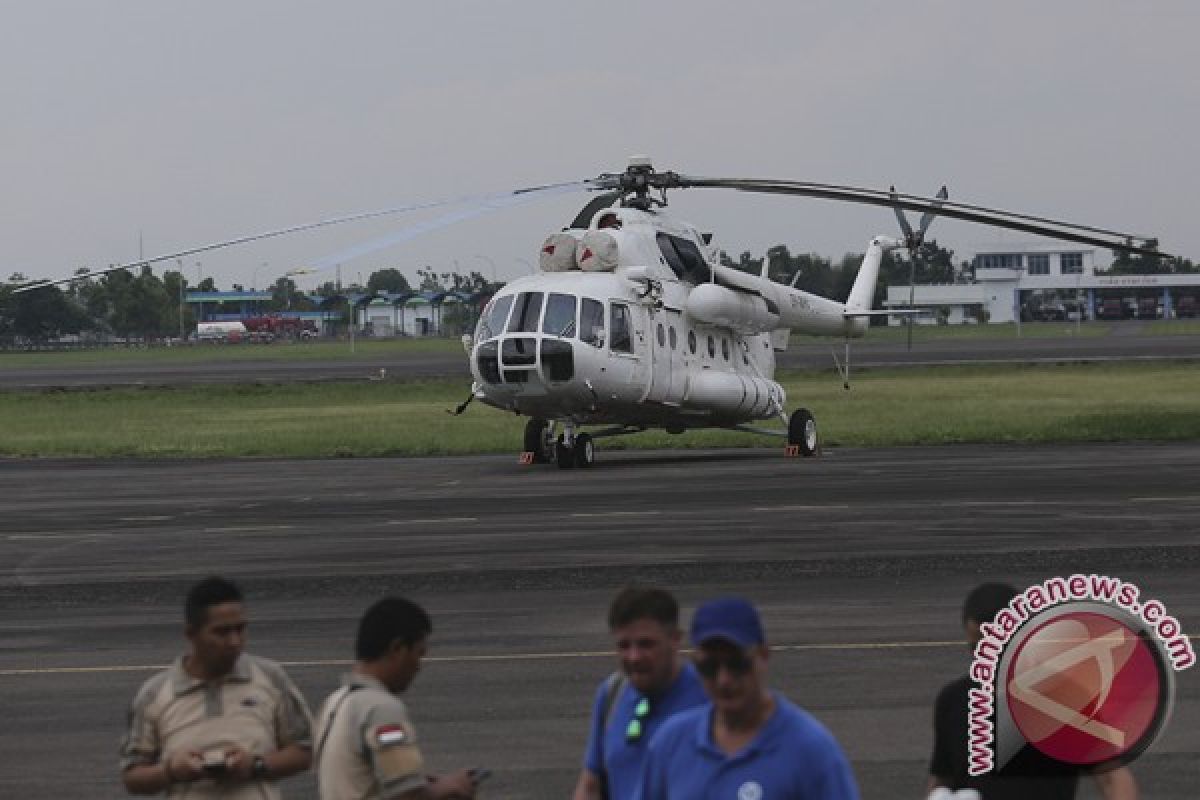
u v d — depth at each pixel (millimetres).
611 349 60000
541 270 62531
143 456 77250
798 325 72875
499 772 19938
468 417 103062
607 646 27078
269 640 28203
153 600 32812
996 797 13500
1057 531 39188
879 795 18625
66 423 107750
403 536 41469
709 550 37281
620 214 64000
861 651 26156
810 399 111188
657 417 64500
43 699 24328
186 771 13766
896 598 30656
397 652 13180
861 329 78062
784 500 47438
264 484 59375
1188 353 185250
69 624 30328
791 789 11133
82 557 39406
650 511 45375
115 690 24828
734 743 11367
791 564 34969
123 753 14242
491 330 60281
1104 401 102688
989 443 72250
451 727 22078
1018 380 133875
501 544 39312
